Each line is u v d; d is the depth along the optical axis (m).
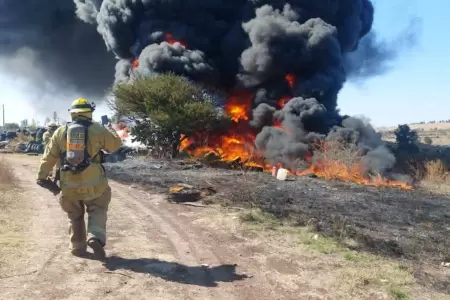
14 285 4.37
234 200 9.79
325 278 5.05
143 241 6.30
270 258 5.75
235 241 6.54
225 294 4.50
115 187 11.97
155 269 5.10
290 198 10.66
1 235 6.10
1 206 8.08
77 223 5.38
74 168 5.07
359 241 6.68
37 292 4.25
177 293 4.45
